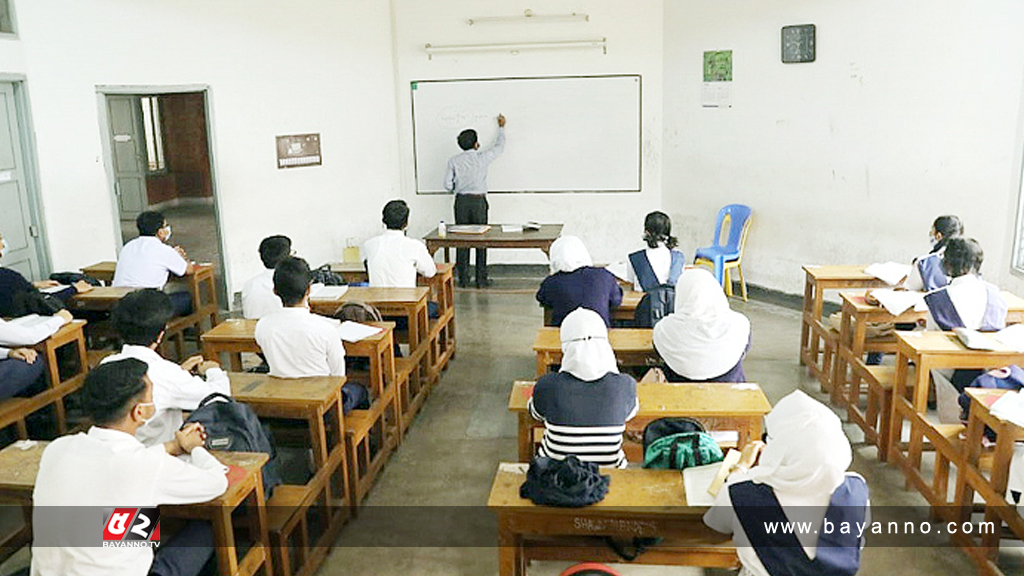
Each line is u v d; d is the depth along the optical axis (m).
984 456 3.09
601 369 2.73
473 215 7.48
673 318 3.43
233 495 2.32
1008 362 3.34
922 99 5.49
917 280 4.38
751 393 3.20
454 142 7.87
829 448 2.10
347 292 4.61
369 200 7.79
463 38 7.63
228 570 2.38
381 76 7.68
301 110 7.10
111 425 2.11
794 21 6.21
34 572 2.04
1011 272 4.94
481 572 3.05
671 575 2.98
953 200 5.40
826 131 6.18
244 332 3.81
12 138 5.06
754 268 7.00
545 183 7.87
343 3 7.25
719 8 6.77
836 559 2.11
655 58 7.43
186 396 2.76
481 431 4.34
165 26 6.04
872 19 5.71
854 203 6.09
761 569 2.18
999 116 5.02
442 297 5.32
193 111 6.91
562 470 2.46
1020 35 4.83
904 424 4.26
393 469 3.92
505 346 5.79
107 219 5.78
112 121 6.69
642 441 3.12
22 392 3.69
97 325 4.86
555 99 7.64
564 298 4.16
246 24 6.59
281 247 4.13
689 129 7.30
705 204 7.31
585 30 7.47
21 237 5.16
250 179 6.80
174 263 5.10
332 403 3.18
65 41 5.37
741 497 2.18
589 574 2.49
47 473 2.03
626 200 7.81
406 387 4.34
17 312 3.96
